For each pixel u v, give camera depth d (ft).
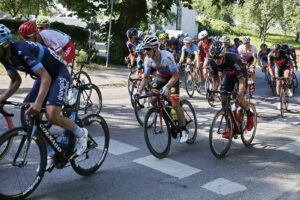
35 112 9.82
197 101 28.22
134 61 25.89
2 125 17.47
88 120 12.35
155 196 11.28
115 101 25.80
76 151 11.56
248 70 29.55
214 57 15.34
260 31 161.58
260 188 12.35
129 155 14.87
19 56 9.83
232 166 14.35
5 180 10.42
